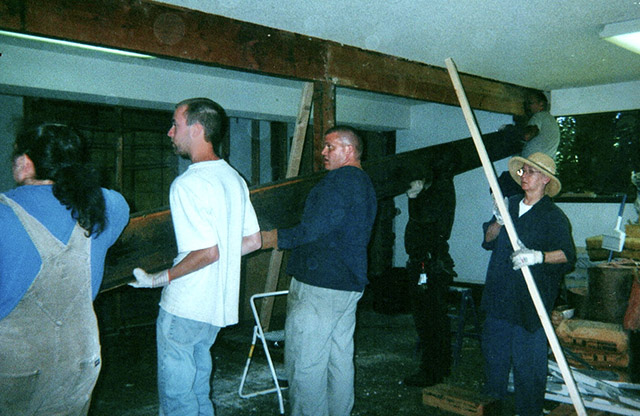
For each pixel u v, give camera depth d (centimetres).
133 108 525
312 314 228
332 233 229
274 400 326
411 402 322
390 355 422
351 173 232
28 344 138
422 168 393
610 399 295
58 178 147
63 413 149
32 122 157
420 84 438
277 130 676
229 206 204
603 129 561
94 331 157
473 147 458
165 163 633
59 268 143
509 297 276
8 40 375
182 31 287
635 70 484
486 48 397
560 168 593
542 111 506
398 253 732
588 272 383
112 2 260
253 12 302
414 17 318
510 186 464
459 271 675
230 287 208
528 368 271
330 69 366
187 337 197
